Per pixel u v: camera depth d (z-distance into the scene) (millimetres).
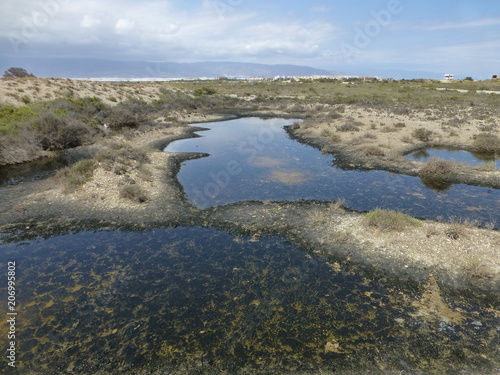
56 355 5602
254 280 7664
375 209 11500
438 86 69812
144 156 17562
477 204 11938
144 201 12133
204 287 7430
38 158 19203
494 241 8477
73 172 13953
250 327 6180
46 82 34000
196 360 5473
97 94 37156
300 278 7711
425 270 7684
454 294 6938
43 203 11883
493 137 20672
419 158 18344
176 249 9102
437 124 26703
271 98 51750
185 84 81812
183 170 16953
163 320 6410
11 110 22875
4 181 14875
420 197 12766
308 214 11172
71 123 22531
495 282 7141
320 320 6328
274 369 5270
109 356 5582
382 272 7781
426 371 5121
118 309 6730
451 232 8875
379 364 5285
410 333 5914
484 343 5621
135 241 9555
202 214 11375
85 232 10055
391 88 65938
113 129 28328
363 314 6465
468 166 15969
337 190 13742
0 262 8445
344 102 44125
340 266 8148
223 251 8977
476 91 56062
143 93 44344
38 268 8188
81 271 8070
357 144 21219
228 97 51531
